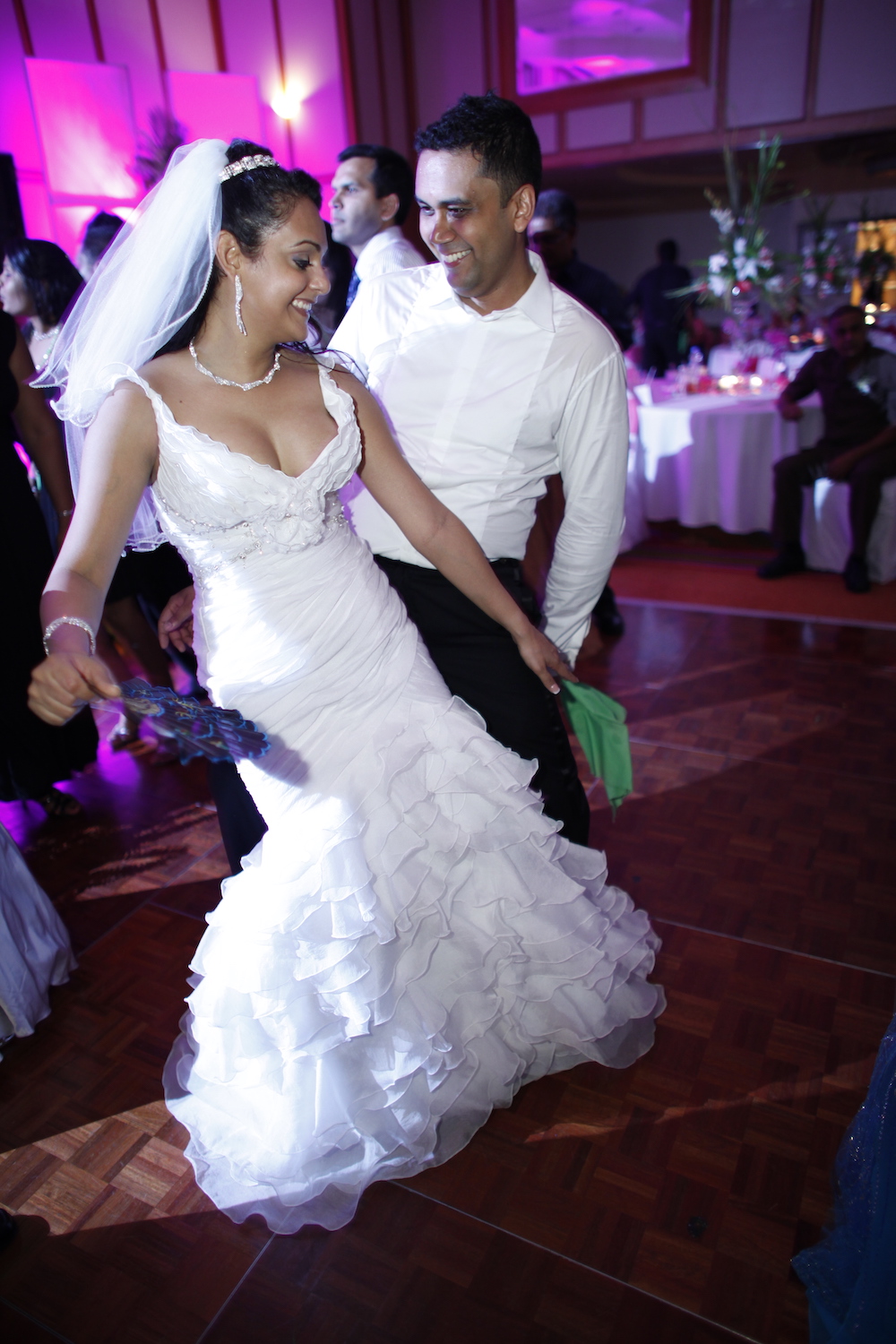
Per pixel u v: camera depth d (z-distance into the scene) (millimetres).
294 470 1285
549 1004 1666
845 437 4234
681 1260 1424
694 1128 1640
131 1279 1436
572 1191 1537
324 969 1357
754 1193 1520
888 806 2572
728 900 2225
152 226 1175
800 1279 1371
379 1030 1451
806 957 2035
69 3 5684
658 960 2043
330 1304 1384
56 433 2451
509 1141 1629
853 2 6223
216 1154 1579
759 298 5535
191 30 6246
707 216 10656
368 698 1392
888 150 7312
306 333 1273
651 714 3150
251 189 1142
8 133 5504
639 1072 1757
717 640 3742
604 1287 1391
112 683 1008
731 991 1947
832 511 4355
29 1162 1638
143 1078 1804
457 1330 1342
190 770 2930
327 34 6426
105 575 1148
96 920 2266
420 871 1413
